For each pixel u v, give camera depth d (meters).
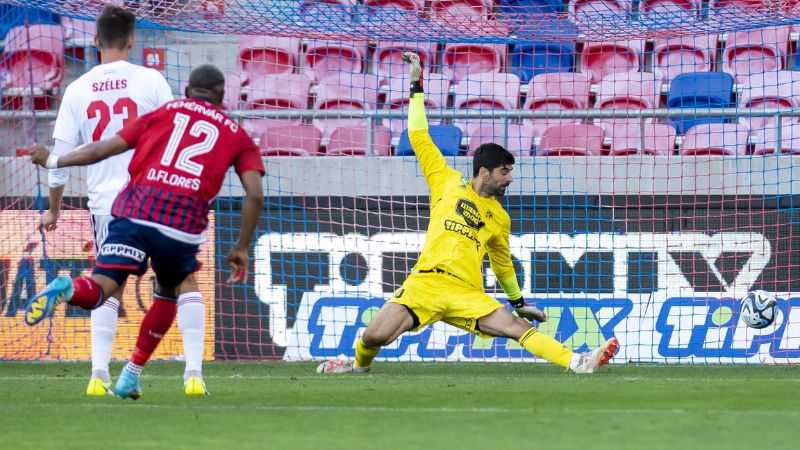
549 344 26.48
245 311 34.28
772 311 27.50
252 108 43.59
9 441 13.85
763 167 35.06
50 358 34.12
